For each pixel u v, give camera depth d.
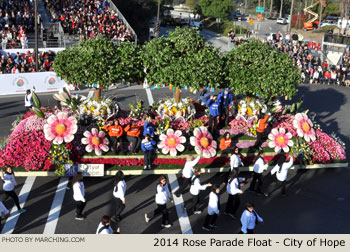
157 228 11.80
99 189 13.95
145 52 16.62
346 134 20.78
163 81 16.09
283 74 16.38
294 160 16.27
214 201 11.23
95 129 15.20
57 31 33.69
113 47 16.50
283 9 84.19
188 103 17.62
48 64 27.41
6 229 11.43
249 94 18.17
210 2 69.62
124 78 16.55
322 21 70.75
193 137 15.66
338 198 14.27
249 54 16.58
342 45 40.88
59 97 17.38
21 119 18.09
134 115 17.45
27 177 14.50
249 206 10.34
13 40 29.95
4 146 15.14
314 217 12.91
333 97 27.81
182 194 13.80
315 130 17.89
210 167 15.55
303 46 40.94
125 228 11.70
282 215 12.93
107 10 39.47
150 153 14.80
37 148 14.60
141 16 51.88
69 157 14.64
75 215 12.22
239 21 70.62
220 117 17.27
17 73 25.22
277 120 18.30
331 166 16.64
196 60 15.73
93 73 15.75
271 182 15.14
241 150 16.36
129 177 14.89
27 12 34.06
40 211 12.46
